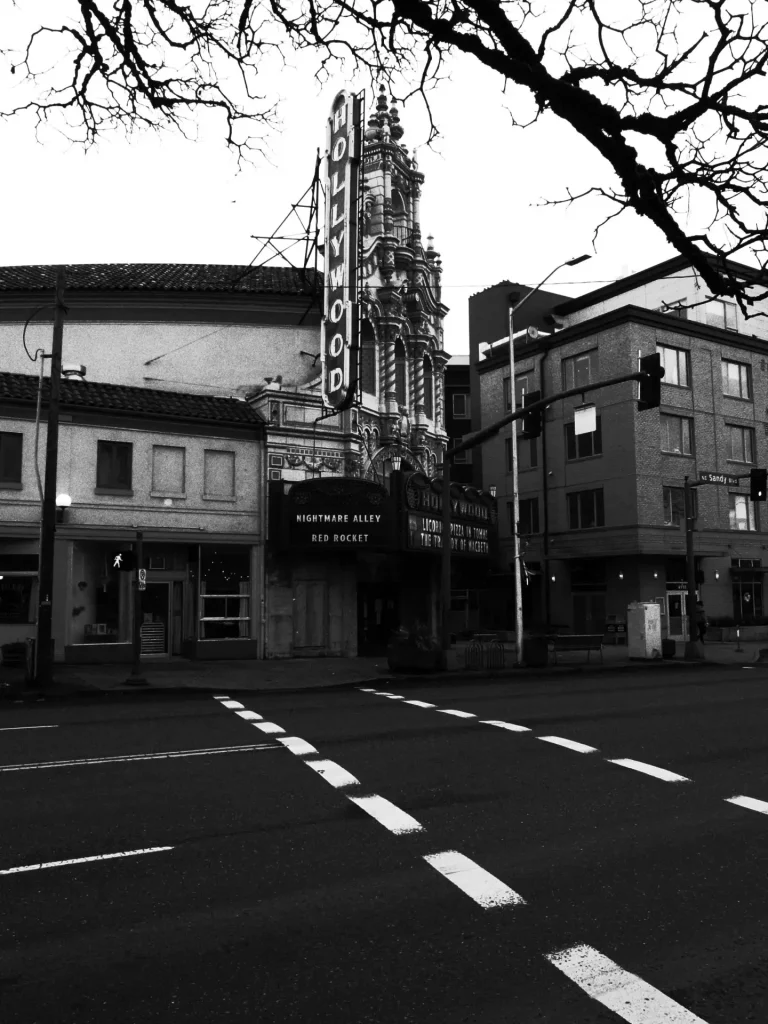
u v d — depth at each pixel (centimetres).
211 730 1240
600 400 3825
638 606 2750
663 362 3844
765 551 4106
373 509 2473
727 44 476
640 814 781
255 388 2706
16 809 790
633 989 436
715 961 470
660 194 507
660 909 546
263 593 2481
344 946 488
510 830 727
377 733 1212
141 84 592
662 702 1584
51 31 567
